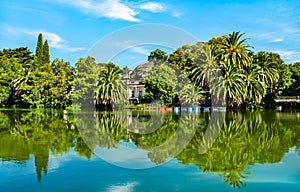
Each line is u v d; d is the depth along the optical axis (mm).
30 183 10289
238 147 16406
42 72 56719
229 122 30234
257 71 51938
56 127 26031
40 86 55125
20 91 58812
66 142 18016
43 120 32625
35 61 73938
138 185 10109
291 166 12336
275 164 12695
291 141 18328
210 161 13234
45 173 11406
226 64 49625
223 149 15820
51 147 16328
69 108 51031
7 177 10922
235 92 47844
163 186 10016
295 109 56281
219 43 53969
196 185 10117
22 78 58875
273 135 20953
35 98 55875
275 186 10023
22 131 23281
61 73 55375
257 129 24453
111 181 10500
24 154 14523
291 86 66125
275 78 55125
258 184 10211
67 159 13531
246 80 50656
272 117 36344
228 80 47438
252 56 57969
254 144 17391
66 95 54531
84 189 9734
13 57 72438
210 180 10609
